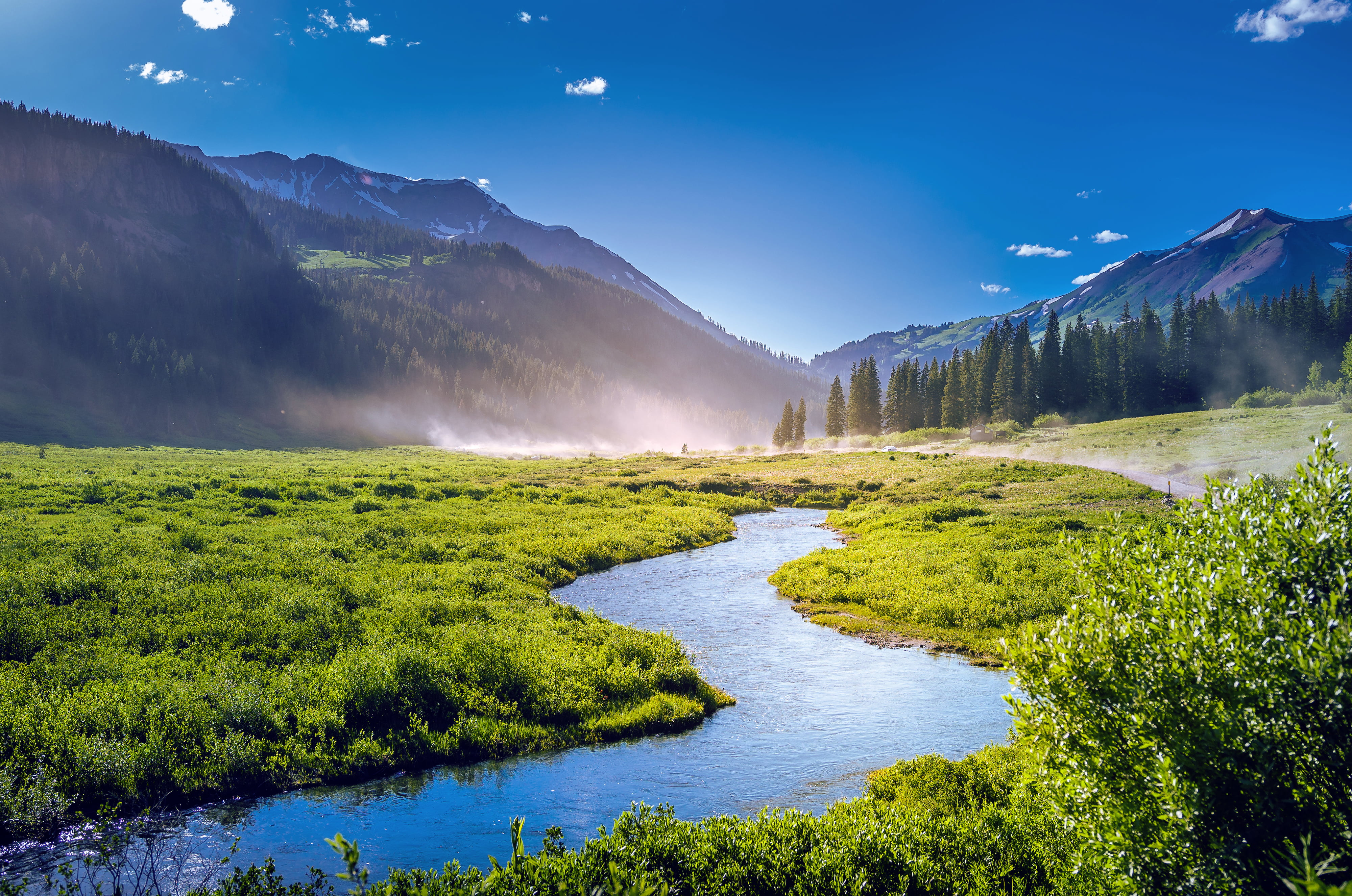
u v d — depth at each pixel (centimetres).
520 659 1933
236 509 4388
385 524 4106
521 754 1562
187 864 1088
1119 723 588
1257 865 486
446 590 2736
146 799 1266
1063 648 646
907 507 5688
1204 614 579
